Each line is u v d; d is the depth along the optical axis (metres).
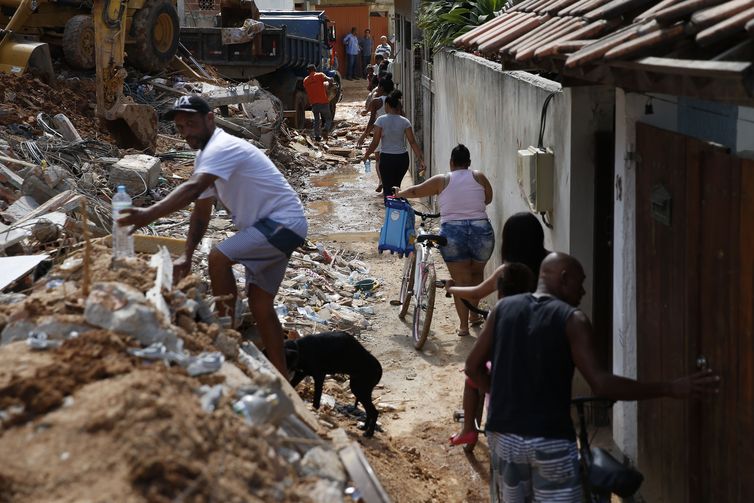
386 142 15.16
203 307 5.41
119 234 6.01
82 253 5.98
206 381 4.29
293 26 27.77
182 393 4.00
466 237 9.65
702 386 4.86
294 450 4.40
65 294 4.88
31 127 13.66
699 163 5.01
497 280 5.88
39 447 3.52
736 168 4.55
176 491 3.37
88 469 3.39
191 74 20.89
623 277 6.30
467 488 6.84
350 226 15.60
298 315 9.99
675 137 5.35
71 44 16.75
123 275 5.26
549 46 5.77
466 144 12.91
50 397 3.81
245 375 4.66
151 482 3.37
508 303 4.92
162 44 19.81
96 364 4.07
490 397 4.89
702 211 4.99
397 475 6.54
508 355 4.80
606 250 7.45
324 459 4.37
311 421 5.06
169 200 6.02
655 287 5.79
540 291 5.02
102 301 4.45
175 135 17.69
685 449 5.39
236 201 6.55
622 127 6.17
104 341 4.25
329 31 29.62
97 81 15.35
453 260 9.70
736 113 5.29
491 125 10.85
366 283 11.98
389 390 8.77
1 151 11.86
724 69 3.48
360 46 49.66
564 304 4.78
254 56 24.27
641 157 5.96
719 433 4.89
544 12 7.74
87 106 16.06
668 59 4.07
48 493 3.30
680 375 5.40
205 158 6.25
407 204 10.66
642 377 6.14
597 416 7.63
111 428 3.58
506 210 9.98
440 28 15.62
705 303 4.99
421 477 6.85
